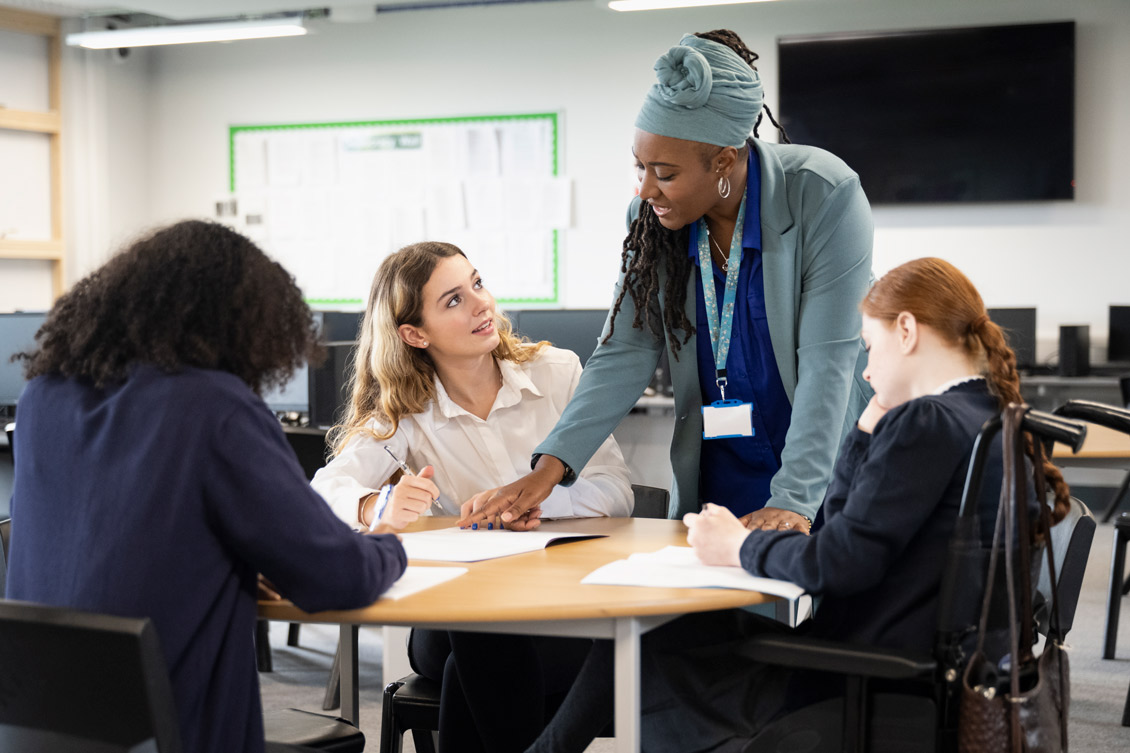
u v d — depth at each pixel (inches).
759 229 73.2
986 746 48.3
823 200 71.7
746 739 56.5
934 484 52.2
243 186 318.7
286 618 51.7
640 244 76.8
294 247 314.3
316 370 143.0
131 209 323.6
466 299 80.5
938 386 56.1
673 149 66.8
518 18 292.7
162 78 325.4
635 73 285.3
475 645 68.2
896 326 56.7
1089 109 255.9
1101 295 258.2
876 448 53.8
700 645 59.9
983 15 260.1
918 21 264.5
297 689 127.9
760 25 275.6
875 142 266.4
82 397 49.0
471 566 59.8
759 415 76.4
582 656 75.5
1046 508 53.1
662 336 78.0
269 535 46.9
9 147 302.0
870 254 72.9
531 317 162.2
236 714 48.1
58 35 309.0
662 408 209.8
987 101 258.1
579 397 77.2
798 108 270.5
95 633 41.1
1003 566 52.8
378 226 307.0
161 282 48.6
